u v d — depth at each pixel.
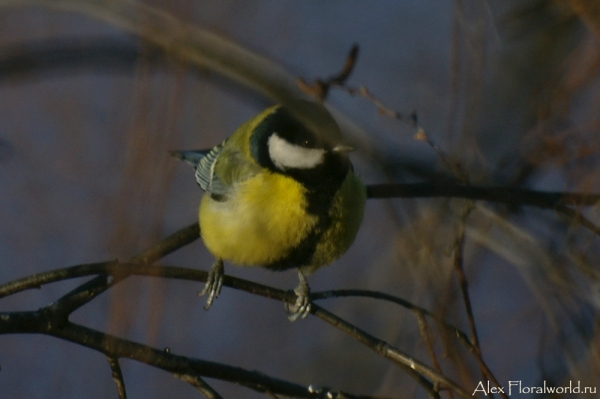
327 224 8.79
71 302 6.98
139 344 7.01
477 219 9.56
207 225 9.16
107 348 6.95
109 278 7.23
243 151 9.10
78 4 10.05
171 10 8.86
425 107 13.82
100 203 13.88
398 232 8.61
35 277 6.84
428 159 11.71
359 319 13.77
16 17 13.31
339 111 9.69
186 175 13.84
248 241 8.87
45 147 15.00
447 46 15.25
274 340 14.63
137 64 9.17
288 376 14.10
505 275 12.32
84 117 15.17
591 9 9.71
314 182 8.64
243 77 9.70
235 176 8.98
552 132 9.75
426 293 8.23
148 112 7.36
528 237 9.23
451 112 9.21
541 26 13.56
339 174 8.70
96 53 11.71
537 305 10.80
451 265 7.92
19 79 13.86
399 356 7.29
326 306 14.34
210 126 10.73
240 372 7.60
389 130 13.05
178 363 7.16
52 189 14.70
